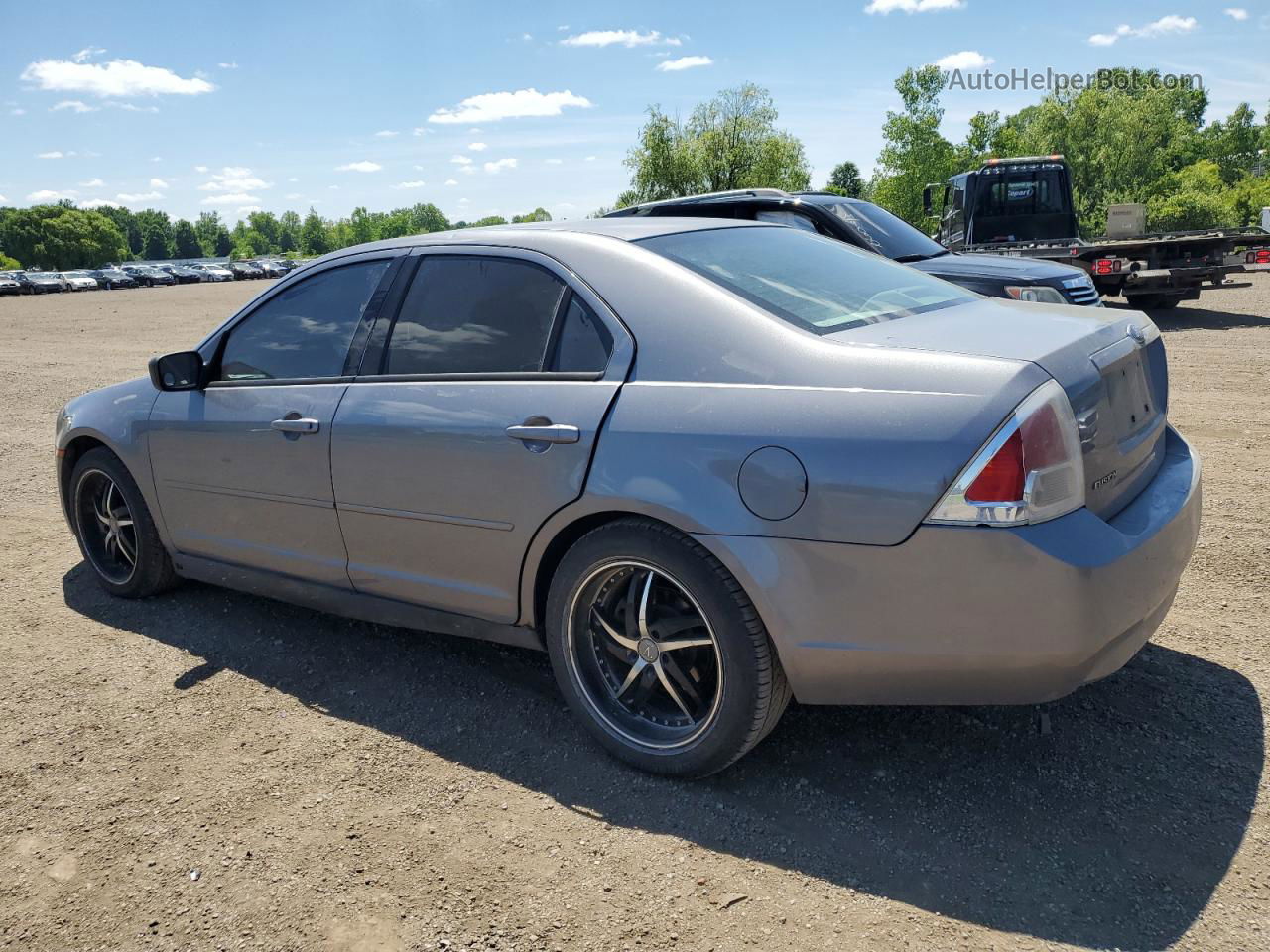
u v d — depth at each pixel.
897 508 2.25
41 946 2.21
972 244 16.75
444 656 3.62
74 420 4.26
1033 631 2.22
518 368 2.93
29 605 4.32
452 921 2.22
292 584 3.63
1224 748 2.75
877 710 3.06
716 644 2.54
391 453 3.11
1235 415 6.78
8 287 59.50
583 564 2.73
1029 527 2.19
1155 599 2.43
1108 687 3.12
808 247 3.35
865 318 2.71
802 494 2.34
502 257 3.11
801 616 2.39
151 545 4.14
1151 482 2.79
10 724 3.24
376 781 2.81
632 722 2.83
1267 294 16.27
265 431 3.50
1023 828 2.45
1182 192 52.03
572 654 2.86
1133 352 2.76
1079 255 13.47
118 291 58.41
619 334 2.75
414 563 3.18
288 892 2.35
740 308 2.65
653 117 46.53
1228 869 2.26
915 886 2.26
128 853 2.53
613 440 2.62
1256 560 4.08
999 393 2.22
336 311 3.50
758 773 2.76
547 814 2.62
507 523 2.86
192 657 3.71
